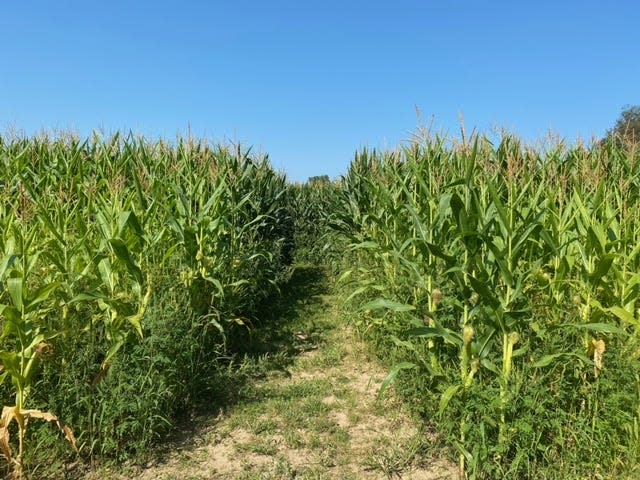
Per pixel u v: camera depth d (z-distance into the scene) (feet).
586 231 15.34
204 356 19.10
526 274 13.06
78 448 13.64
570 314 13.74
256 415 17.06
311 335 26.50
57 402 13.39
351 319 25.52
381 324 21.13
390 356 20.24
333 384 19.93
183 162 32.07
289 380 20.43
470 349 12.68
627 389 12.23
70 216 19.60
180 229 20.61
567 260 14.37
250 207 36.55
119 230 16.20
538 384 12.22
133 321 14.62
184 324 17.57
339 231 36.88
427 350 15.80
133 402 13.85
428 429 15.80
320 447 14.97
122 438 14.29
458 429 13.20
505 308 12.74
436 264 17.56
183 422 16.57
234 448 15.02
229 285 23.06
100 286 16.02
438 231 17.52
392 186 27.50
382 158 34.42
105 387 13.88
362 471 13.78
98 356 15.26
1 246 15.17
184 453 14.58
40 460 13.10
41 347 12.64
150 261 20.75
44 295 12.54
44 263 16.97
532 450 11.93
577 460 11.97
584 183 20.89
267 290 32.07
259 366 21.35
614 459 12.09
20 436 12.22
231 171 33.12
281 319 29.22
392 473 13.61
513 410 11.86
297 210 52.49
